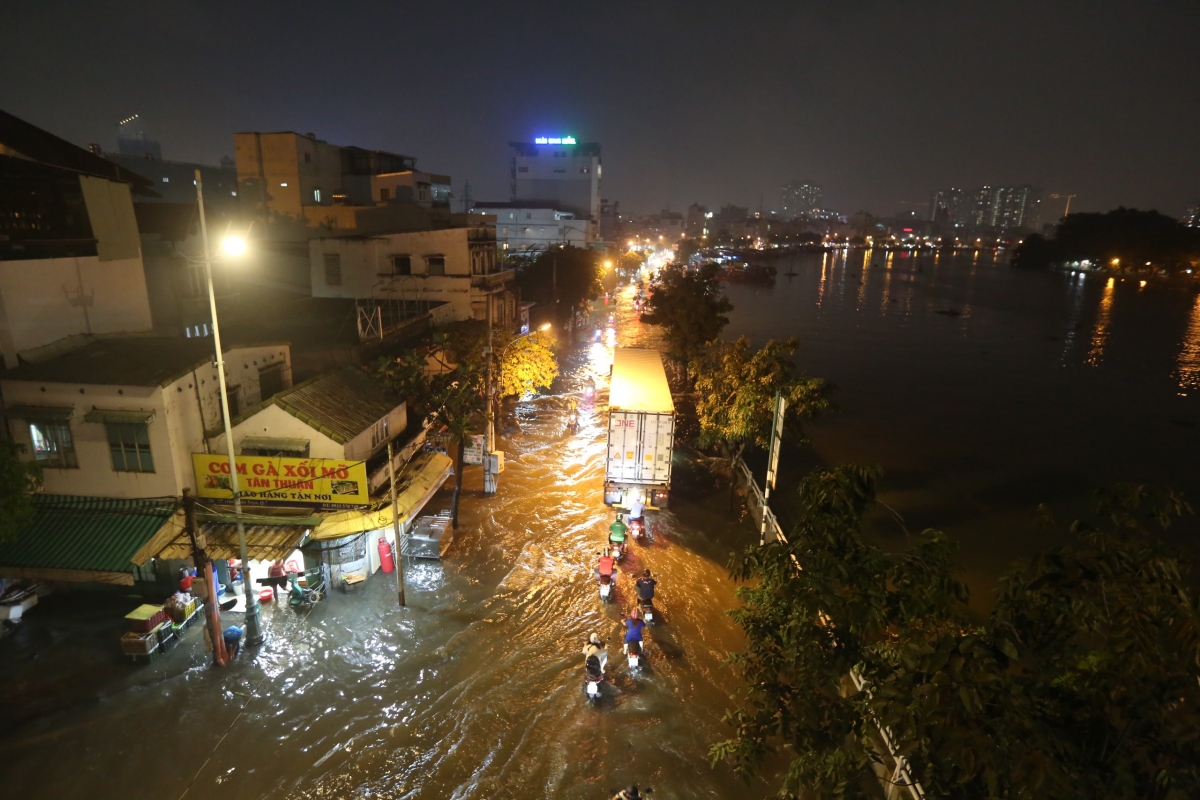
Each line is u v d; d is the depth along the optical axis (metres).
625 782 12.34
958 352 63.94
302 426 17.59
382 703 14.15
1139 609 4.69
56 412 15.89
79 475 16.45
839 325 80.56
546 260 60.44
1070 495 29.25
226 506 17.02
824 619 7.57
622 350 35.19
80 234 20.42
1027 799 4.24
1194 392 49.62
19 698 13.76
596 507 24.16
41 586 16.80
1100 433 38.84
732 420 23.92
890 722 5.14
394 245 37.75
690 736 13.51
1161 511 5.39
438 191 63.53
